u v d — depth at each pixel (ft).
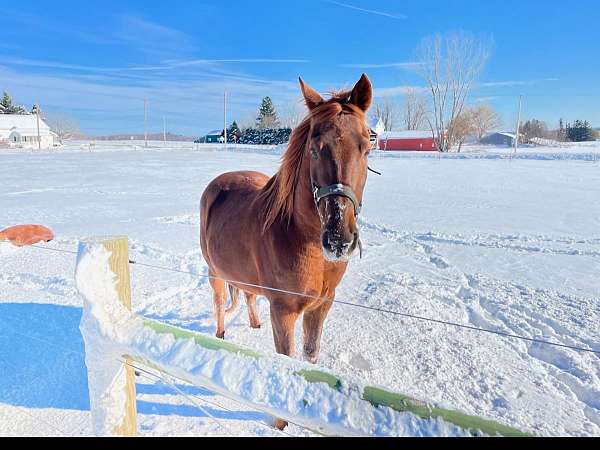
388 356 10.36
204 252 11.55
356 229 6.30
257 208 8.40
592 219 26.96
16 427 7.45
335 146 6.25
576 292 14.48
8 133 218.18
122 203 32.99
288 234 7.34
